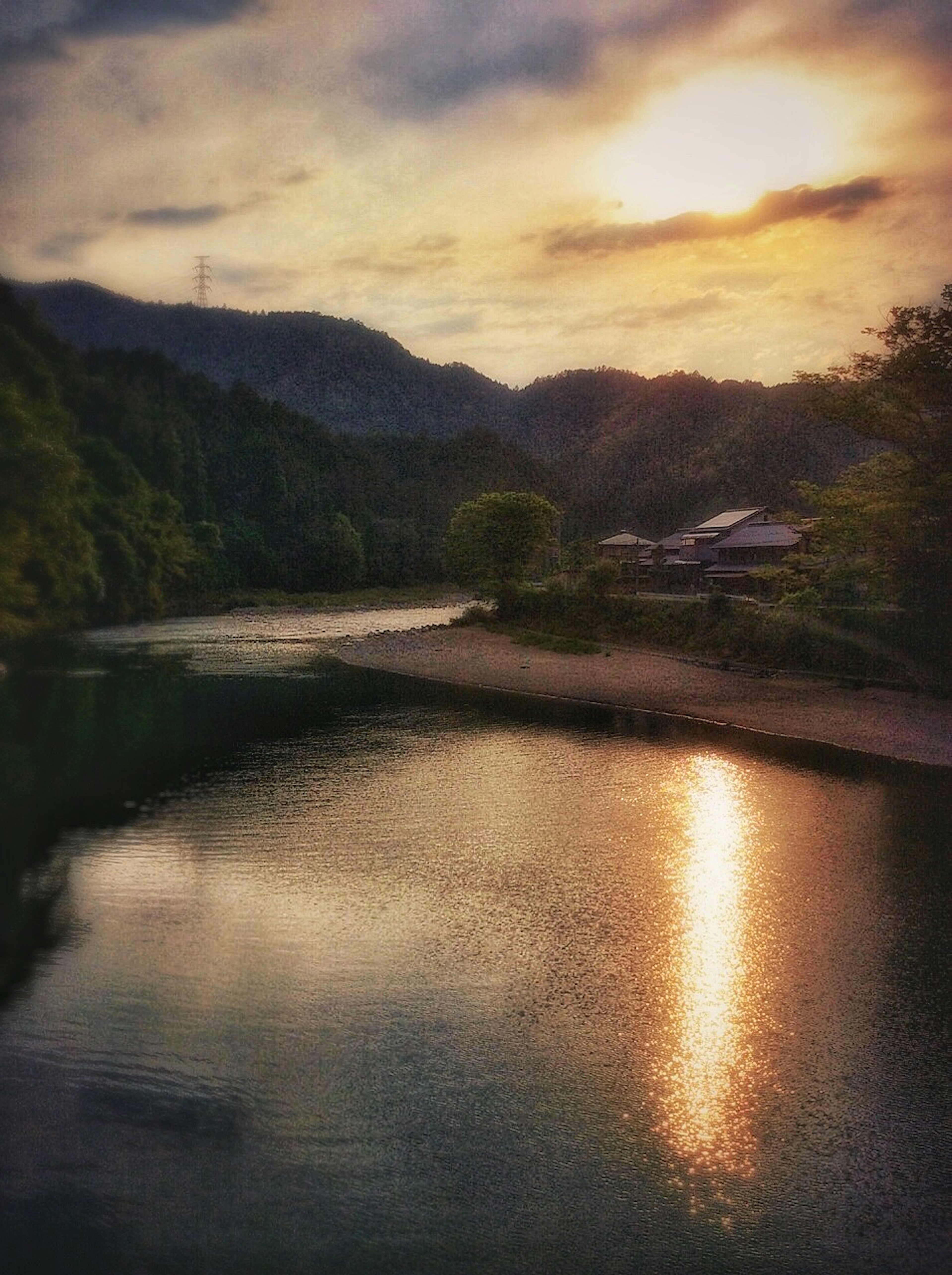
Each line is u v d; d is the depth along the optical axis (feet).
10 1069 27.43
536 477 584.40
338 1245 20.80
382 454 555.69
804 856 49.90
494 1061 28.81
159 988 33.32
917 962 36.58
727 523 260.01
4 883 44.16
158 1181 22.58
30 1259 19.90
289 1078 27.53
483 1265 20.49
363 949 37.24
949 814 58.54
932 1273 20.71
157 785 64.95
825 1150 24.85
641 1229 21.77
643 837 53.31
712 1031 30.94
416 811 58.70
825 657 115.24
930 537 100.27
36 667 92.53
